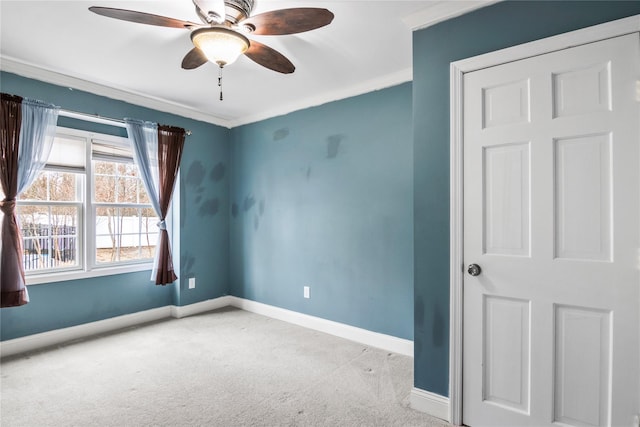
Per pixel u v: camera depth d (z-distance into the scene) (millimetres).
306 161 3578
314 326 3471
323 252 3432
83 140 3244
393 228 2959
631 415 1482
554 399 1649
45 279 2980
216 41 1741
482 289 1833
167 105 3676
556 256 1645
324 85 3168
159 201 3604
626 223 1493
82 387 2273
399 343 2889
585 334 1583
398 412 2014
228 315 3920
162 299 3857
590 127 1560
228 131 4344
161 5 1964
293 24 1720
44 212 3057
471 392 1863
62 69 2809
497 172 1797
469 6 1854
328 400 2139
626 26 1477
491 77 1806
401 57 2613
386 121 2998
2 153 2604
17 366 2572
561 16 1630
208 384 2328
